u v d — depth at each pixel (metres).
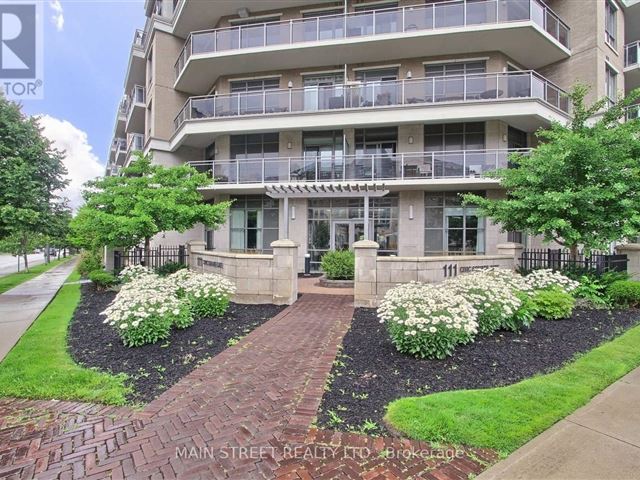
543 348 5.34
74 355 5.34
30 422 3.53
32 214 11.95
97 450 3.05
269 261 9.02
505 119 14.79
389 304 5.36
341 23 15.76
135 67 24.64
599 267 9.23
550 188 9.05
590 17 15.58
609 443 3.06
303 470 2.74
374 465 2.79
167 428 3.35
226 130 16.62
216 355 5.27
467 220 15.62
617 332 6.21
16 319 7.79
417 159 15.20
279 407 3.69
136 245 12.56
